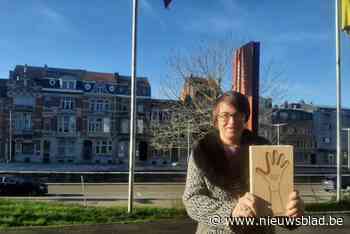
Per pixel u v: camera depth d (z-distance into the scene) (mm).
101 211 14414
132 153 15172
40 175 37812
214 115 3074
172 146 36656
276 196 2586
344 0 16547
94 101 84812
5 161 79875
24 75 82000
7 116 81062
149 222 13266
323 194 27578
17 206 14906
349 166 63812
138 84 85562
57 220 13227
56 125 83000
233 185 2865
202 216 2723
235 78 12648
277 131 46281
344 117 100688
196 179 2857
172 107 34906
